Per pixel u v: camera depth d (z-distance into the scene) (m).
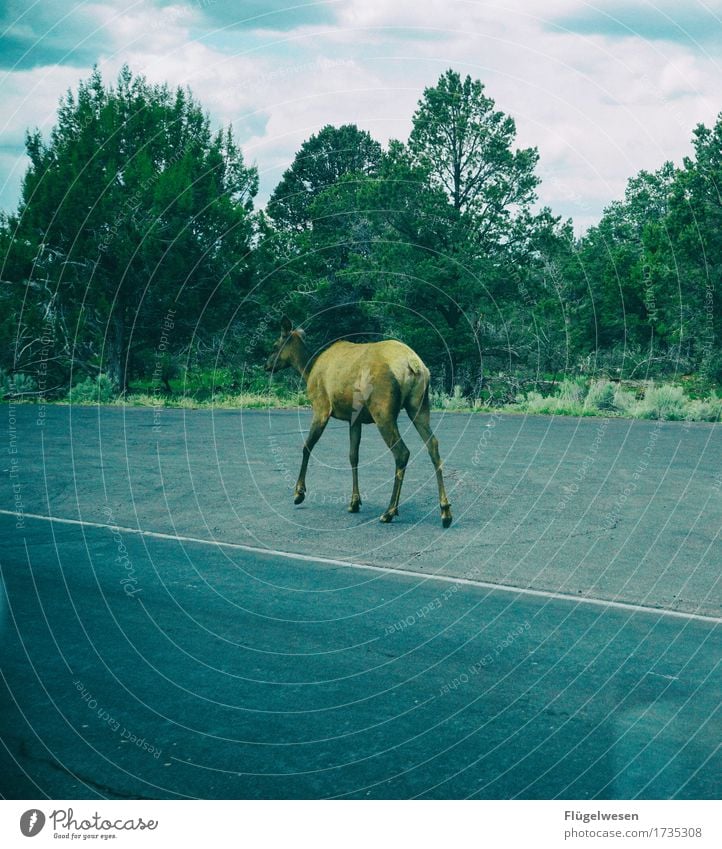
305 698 4.23
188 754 3.66
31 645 4.96
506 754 3.65
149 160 23.70
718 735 3.81
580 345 26.64
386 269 24.55
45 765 3.56
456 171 25.34
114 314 25.14
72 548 7.36
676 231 24.70
